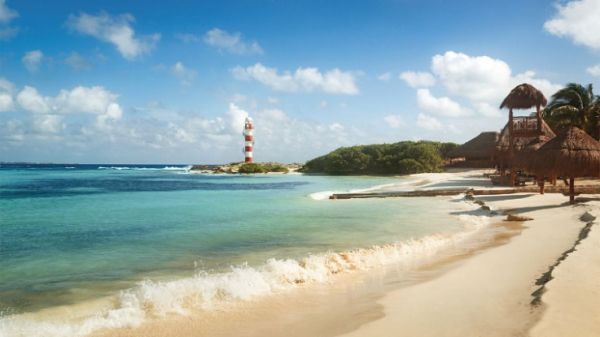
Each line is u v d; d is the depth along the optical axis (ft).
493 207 66.64
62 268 31.81
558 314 18.43
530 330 16.89
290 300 24.47
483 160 228.43
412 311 21.24
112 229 50.16
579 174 64.54
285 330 19.74
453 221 56.13
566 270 25.59
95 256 35.88
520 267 29.37
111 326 20.65
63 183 172.14
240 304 23.80
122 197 99.91
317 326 20.06
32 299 24.77
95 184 165.17
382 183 161.27
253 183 170.50
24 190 127.13
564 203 66.74
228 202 85.46
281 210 70.23
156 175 280.72
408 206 75.31
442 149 280.10
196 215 63.67
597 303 19.83
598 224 42.04
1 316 22.04
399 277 29.01
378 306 22.44
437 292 24.49
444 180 152.15
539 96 106.01
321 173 280.92
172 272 30.86
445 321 19.49
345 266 32.09
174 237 44.86
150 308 23.13
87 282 28.17
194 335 19.51
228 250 38.42
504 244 39.01
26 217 61.46
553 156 66.33
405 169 234.58
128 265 32.89
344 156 261.44
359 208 72.43
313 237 44.80
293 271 30.19
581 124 144.87
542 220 52.34
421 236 45.16
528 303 20.97
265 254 36.81
